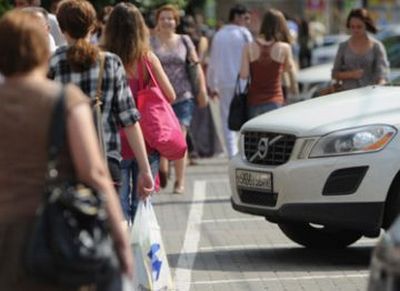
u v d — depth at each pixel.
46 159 11.61
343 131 21.55
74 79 16.80
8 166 11.62
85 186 11.58
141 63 19.94
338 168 21.44
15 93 11.73
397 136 21.48
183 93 30.84
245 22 37.31
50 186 11.49
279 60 31.05
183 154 20.06
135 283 17.67
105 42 19.66
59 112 11.55
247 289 20.67
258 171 22.44
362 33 29.91
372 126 21.53
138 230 17.66
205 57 42.53
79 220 11.24
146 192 17.47
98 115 16.75
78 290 11.30
